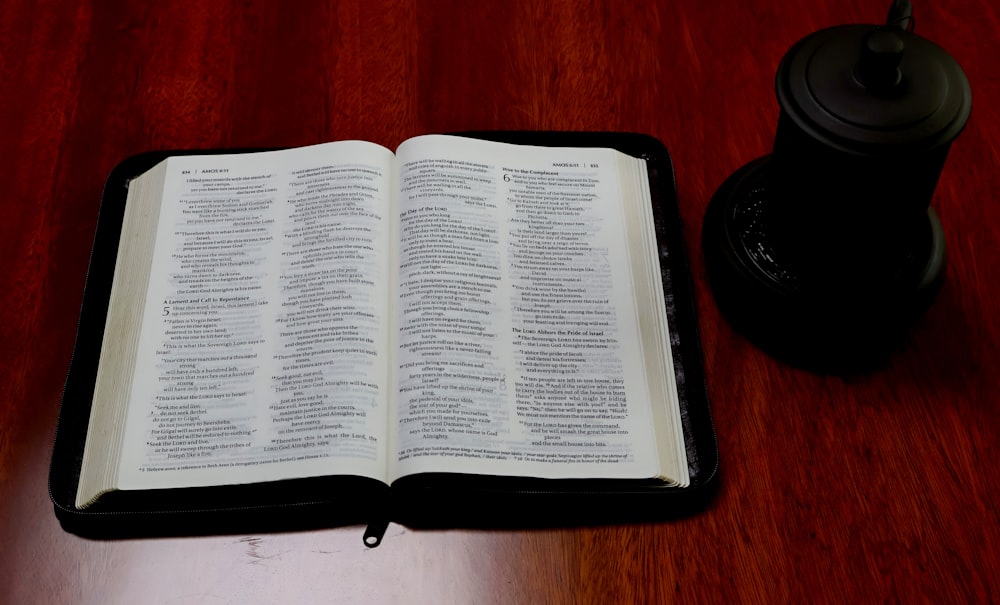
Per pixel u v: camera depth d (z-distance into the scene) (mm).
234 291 646
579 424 610
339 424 599
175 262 658
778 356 650
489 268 651
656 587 586
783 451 623
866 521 602
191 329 636
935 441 623
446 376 614
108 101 748
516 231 667
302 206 670
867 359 637
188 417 609
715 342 657
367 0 788
